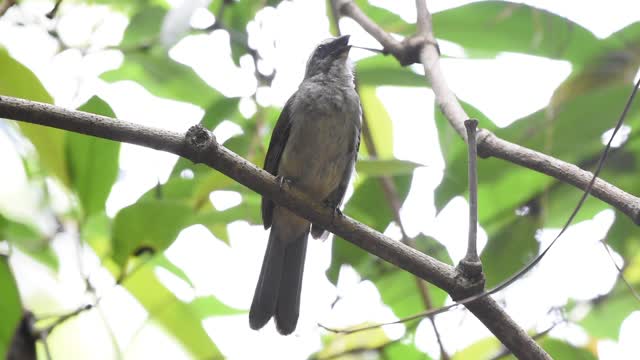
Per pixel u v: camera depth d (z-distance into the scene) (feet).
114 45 35.01
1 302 25.11
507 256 32.24
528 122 32.78
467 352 32.99
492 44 33.78
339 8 30.66
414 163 29.27
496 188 33.01
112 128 21.68
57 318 28.53
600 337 32.24
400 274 32.78
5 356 24.82
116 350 27.04
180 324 31.22
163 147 22.08
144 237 26.40
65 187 27.37
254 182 23.50
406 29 34.58
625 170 32.89
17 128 29.66
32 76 27.48
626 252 32.81
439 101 25.66
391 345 32.53
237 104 34.14
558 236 21.39
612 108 32.07
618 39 32.60
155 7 35.53
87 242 28.50
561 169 22.59
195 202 28.50
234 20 37.24
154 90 36.27
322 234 33.22
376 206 32.96
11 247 29.32
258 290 32.19
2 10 28.37
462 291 21.52
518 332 21.40
